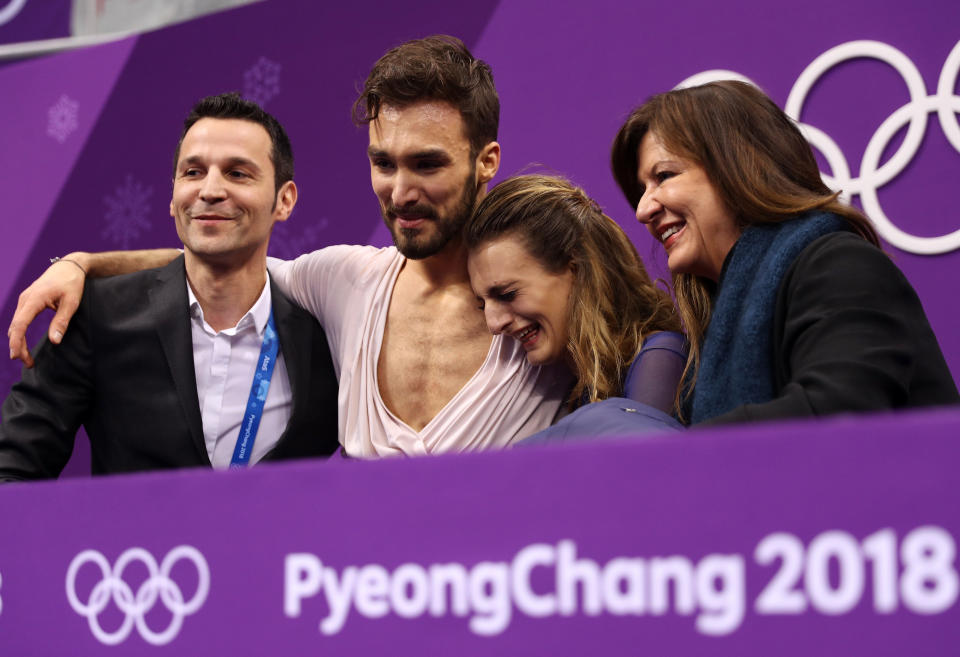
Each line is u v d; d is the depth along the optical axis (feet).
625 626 6.72
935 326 19.98
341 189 28.09
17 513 9.95
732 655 6.36
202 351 19.45
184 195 19.07
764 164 13.98
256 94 29.84
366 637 7.66
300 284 19.99
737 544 6.42
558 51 25.09
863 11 21.02
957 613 5.72
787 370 12.17
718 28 22.84
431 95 17.20
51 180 32.94
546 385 17.52
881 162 20.63
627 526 6.77
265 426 19.42
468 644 7.24
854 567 6.05
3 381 32.73
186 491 8.76
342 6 28.63
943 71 20.02
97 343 19.15
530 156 25.32
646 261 23.17
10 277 33.22
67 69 33.19
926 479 5.88
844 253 12.04
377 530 7.71
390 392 18.13
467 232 16.96
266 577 8.20
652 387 15.42
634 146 15.47
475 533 7.30
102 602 9.20
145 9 33.71
